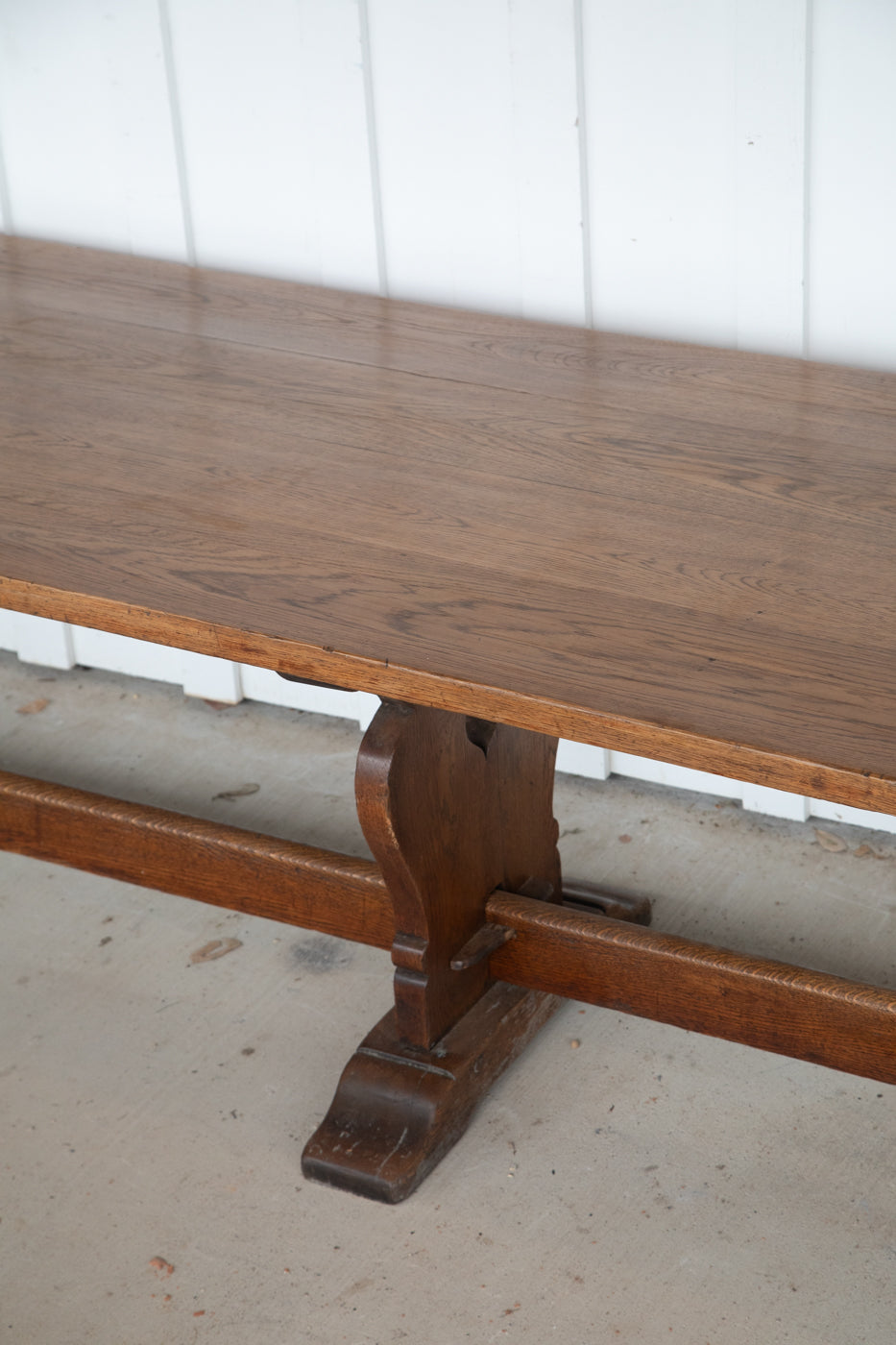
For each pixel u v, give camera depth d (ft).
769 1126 7.29
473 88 8.68
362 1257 6.66
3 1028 8.08
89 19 9.43
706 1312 6.33
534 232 8.93
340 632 5.43
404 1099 7.07
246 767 10.23
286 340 8.27
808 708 4.92
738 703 4.95
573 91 8.44
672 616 5.52
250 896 7.84
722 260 8.55
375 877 7.36
